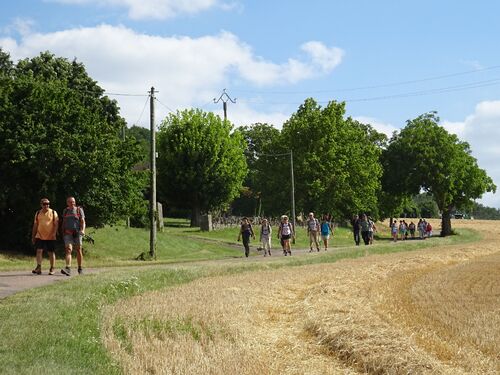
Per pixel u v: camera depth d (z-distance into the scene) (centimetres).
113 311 1170
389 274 2236
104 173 3216
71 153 3044
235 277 2006
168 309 1216
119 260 3262
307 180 7256
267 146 7850
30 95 3152
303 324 1181
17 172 3030
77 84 5347
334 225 7362
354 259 2930
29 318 1017
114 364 783
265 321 1235
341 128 7600
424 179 8519
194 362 814
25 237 3139
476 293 1680
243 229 3403
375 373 838
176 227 6606
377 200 8475
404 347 912
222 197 6988
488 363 859
